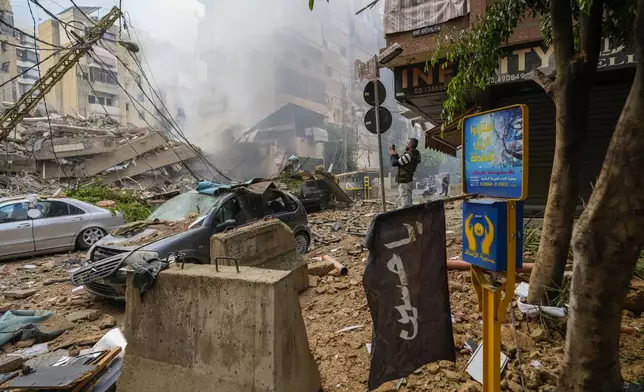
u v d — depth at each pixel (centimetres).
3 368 337
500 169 211
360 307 443
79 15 3134
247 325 248
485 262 212
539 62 705
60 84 3167
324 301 482
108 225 988
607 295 179
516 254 206
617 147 169
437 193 2881
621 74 691
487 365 220
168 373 269
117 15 1709
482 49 402
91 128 2412
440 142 1391
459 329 360
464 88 418
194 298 267
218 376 253
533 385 270
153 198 1727
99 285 510
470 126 235
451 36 575
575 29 445
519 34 704
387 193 3041
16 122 1684
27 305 546
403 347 236
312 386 279
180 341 269
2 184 1798
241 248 470
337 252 770
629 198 167
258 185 741
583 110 342
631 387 223
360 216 1313
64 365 312
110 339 376
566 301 358
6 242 835
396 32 845
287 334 255
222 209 643
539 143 777
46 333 428
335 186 1641
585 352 189
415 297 236
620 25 370
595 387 188
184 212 676
